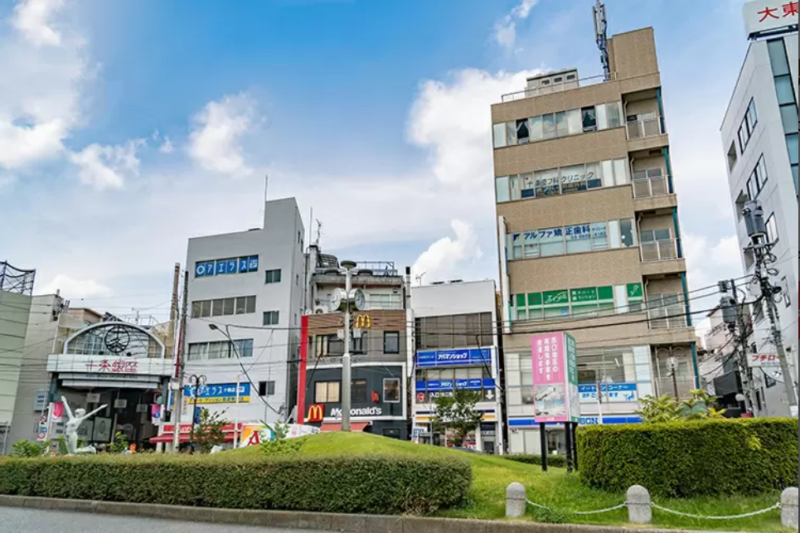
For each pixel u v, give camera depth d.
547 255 33.91
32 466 15.68
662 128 34.03
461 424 33.50
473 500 11.96
